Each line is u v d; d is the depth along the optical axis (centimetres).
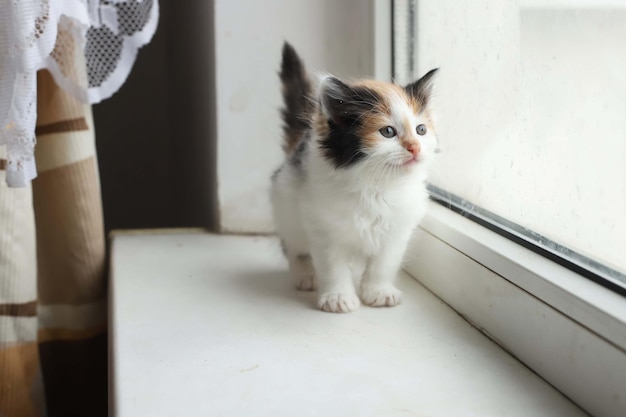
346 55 82
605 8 56
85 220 78
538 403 54
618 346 51
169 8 107
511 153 66
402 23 79
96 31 71
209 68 84
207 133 87
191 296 70
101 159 111
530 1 63
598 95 57
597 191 57
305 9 81
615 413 51
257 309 67
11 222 71
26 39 59
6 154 64
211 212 87
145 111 111
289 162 71
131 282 73
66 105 74
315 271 70
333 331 63
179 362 59
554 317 55
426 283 72
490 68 68
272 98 82
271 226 85
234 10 80
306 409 54
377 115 65
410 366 59
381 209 67
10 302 72
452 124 75
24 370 73
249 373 58
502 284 60
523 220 65
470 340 62
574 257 58
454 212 71
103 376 82
